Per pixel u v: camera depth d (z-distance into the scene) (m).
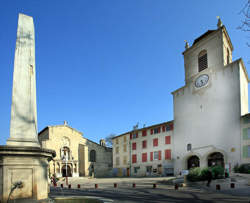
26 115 8.55
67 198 11.86
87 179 42.34
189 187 20.08
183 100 35.78
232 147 27.73
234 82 29.11
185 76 36.62
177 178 25.61
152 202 11.21
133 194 15.54
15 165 7.49
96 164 53.84
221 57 31.38
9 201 7.19
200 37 37.28
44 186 7.99
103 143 62.06
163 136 38.34
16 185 7.30
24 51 9.14
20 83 8.73
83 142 53.88
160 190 18.36
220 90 30.56
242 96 28.84
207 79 32.59
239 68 28.92
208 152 30.16
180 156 34.28
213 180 21.11
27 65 9.06
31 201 7.45
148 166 39.84
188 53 36.94
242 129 27.11
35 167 7.78
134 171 42.53
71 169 49.91
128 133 45.62
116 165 47.44
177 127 35.78
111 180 34.97
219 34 32.06
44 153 8.06
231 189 16.80
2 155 7.36
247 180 19.91
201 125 32.06
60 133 50.59
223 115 29.55
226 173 21.70
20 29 9.28
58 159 48.56
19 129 8.31
